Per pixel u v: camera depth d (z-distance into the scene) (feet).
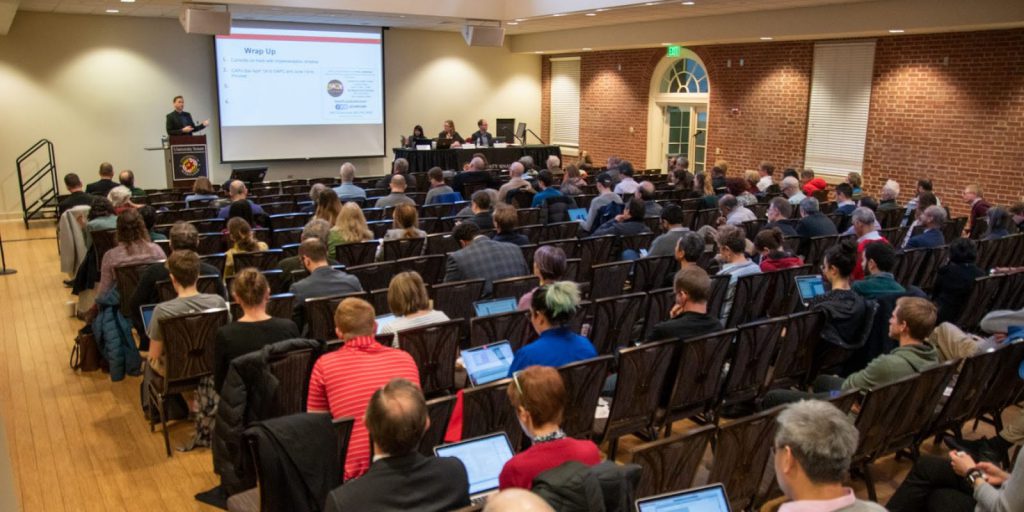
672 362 11.92
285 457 7.57
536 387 7.22
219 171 46.19
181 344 12.84
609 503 6.24
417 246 19.45
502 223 18.54
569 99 55.83
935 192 34.47
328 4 36.29
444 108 54.03
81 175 42.04
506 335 13.15
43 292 24.86
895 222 26.86
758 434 8.87
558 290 10.76
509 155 47.70
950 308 17.13
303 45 46.65
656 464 7.89
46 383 16.75
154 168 43.98
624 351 11.18
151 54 42.91
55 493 12.09
